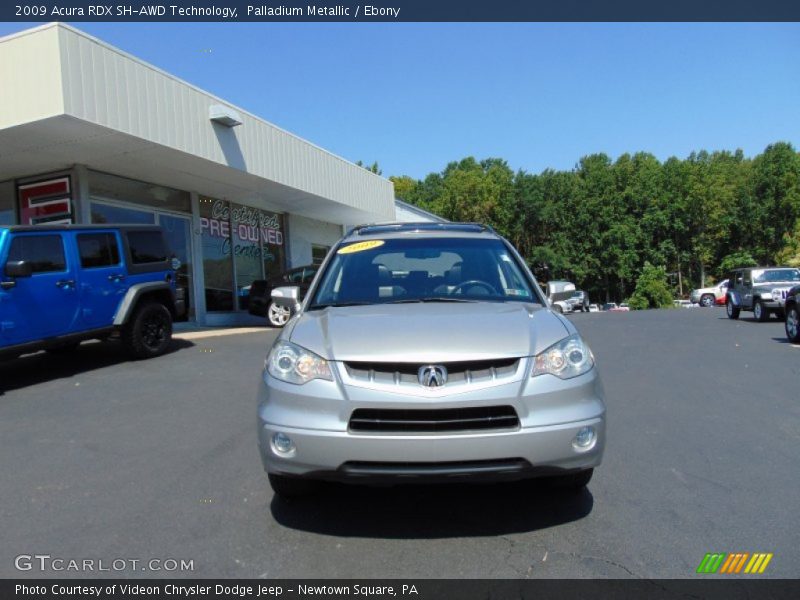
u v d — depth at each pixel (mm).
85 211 12234
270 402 3301
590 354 3521
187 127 11742
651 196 64938
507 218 64312
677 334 13148
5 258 7535
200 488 4141
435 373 3096
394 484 3141
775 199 66875
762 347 10680
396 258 4707
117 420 5922
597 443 3244
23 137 9969
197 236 15734
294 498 3879
